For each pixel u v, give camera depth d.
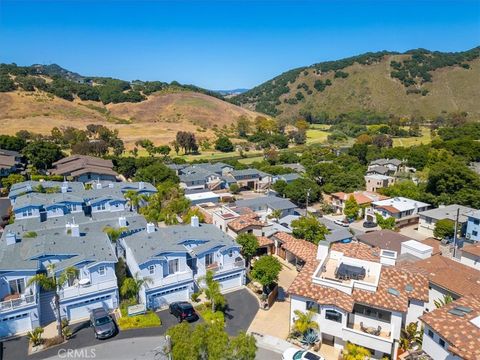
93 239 40.66
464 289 35.12
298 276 34.31
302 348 31.17
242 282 42.72
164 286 36.75
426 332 27.72
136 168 103.88
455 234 54.88
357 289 31.14
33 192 63.34
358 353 28.23
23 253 36.12
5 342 31.02
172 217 59.00
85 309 34.94
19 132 134.25
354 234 60.34
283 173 103.94
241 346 23.09
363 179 98.31
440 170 82.44
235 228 53.66
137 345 31.08
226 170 105.19
